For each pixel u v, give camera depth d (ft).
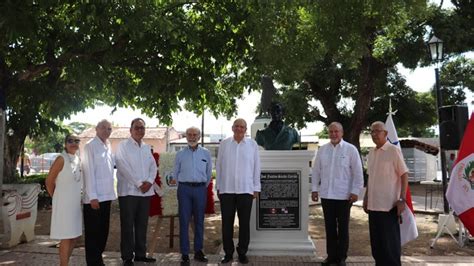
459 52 61.62
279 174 24.27
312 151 24.18
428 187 73.56
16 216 26.55
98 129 21.01
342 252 21.33
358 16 35.35
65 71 34.83
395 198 19.12
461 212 22.76
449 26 56.80
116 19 29.60
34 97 38.60
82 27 29.58
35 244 27.17
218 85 42.96
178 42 34.17
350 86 84.64
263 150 24.36
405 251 25.61
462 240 26.86
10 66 36.19
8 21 26.11
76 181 20.02
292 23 34.27
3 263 22.41
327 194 21.52
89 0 27.71
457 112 26.86
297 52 35.04
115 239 29.30
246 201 22.08
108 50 32.71
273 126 25.21
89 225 20.71
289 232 24.17
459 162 22.99
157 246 27.14
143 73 36.17
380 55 61.16
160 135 153.58
